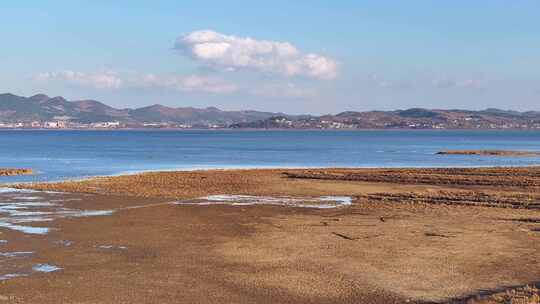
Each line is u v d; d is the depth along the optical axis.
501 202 41.03
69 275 21.08
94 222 32.09
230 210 37.09
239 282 20.33
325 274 21.38
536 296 17.89
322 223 32.12
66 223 31.67
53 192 46.25
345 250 25.27
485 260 23.47
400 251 25.08
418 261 23.30
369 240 27.39
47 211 36.12
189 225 31.41
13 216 34.00
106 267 22.27
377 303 18.09
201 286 19.81
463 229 30.27
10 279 20.48
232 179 57.97
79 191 46.88
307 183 54.66
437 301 18.28
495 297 18.11
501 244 26.50
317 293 19.08
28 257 23.69
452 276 21.11
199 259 23.64
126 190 47.66
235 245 26.28
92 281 20.33
